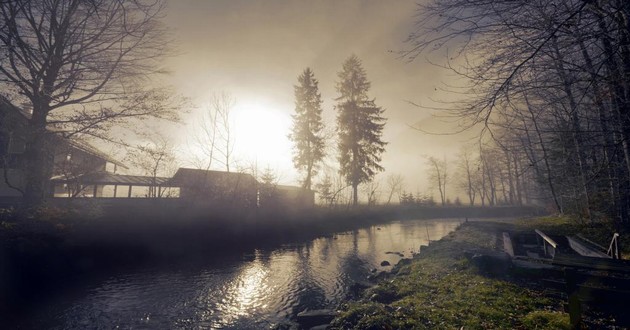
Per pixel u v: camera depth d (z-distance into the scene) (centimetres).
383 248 2286
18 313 1006
